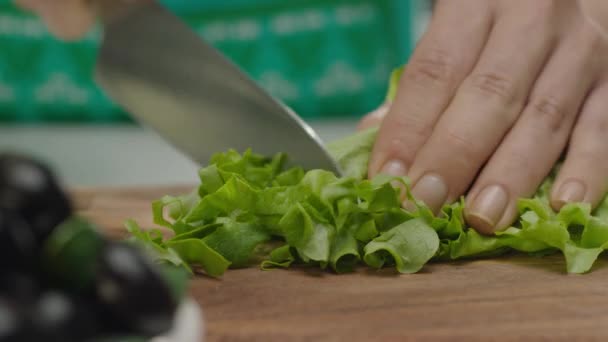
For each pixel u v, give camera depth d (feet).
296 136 1.40
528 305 1.12
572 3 1.36
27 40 3.39
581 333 1.06
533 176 1.29
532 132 1.30
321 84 3.28
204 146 1.54
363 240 1.25
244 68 3.28
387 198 1.24
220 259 1.22
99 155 2.82
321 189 1.26
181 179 2.36
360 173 1.36
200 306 1.13
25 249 0.92
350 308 1.12
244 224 1.27
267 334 1.07
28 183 0.93
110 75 1.58
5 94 3.48
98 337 0.93
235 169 1.35
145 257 0.94
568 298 1.14
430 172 1.28
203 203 1.27
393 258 1.24
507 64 1.32
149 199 1.64
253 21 3.22
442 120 1.31
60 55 3.43
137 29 1.52
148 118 1.59
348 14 3.17
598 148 1.30
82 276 0.93
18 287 0.91
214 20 3.22
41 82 3.47
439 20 1.36
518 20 1.34
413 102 1.33
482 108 1.30
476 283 1.19
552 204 1.28
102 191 1.70
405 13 3.13
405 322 1.09
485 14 1.36
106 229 1.46
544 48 1.34
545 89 1.32
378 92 3.26
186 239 1.22
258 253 1.30
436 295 1.15
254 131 1.45
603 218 1.29
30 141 3.14
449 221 1.26
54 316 0.91
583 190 1.28
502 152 1.29
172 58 1.51
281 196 1.26
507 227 1.27
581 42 1.34
